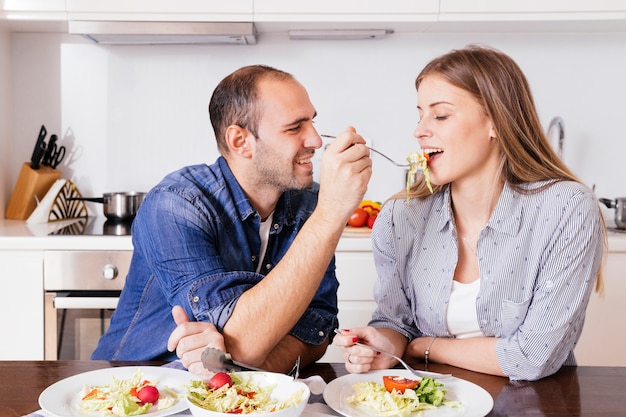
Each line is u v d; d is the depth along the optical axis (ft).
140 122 10.21
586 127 10.16
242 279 4.53
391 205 5.25
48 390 3.66
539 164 4.79
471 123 4.58
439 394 3.65
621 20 9.02
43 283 8.25
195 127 10.22
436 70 4.64
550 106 10.14
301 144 4.78
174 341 4.11
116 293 8.30
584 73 10.09
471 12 8.98
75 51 10.10
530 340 4.33
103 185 10.28
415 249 5.10
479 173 4.81
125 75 10.14
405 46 10.09
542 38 10.03
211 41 9.68
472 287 4.92
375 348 4.32
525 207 4.72
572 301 4.50
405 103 10.19
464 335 5.03
